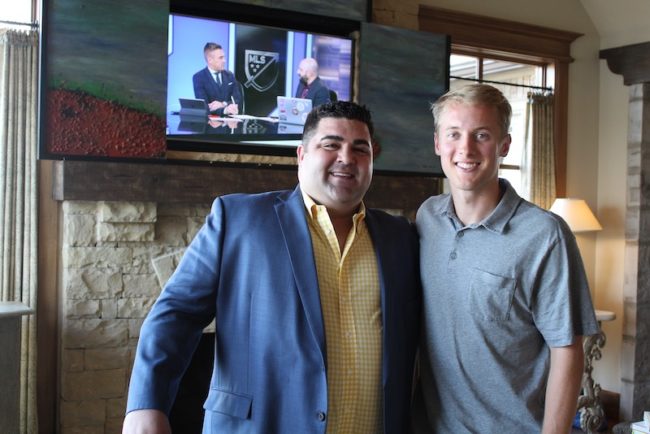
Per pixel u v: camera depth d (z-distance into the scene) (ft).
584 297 5.36
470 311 5.44
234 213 5.47
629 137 17.33
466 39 16.63
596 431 15.37
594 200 18.60
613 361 17.93
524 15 17.42
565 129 18.12
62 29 11.63
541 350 5.57
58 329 12.75
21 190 12.31
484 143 5.51
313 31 14.33
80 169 12.09
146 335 4.96
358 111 5.54
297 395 5.02
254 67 13.60
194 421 11.96
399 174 14.96
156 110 12.42
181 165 12.85
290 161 14.07
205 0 13.01
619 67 17.76
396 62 14.84
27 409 12.35
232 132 13.43
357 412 5.33
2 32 12.17
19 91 12.26
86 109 11.87
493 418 5.41
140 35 12.23
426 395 5.78
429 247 5.86
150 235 12.86
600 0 18.02
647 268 17.20
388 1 15.25
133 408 4.59
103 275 12.56
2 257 12.21
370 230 5.77
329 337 5.26
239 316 5.23
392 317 5.51
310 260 5.27
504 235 5.45
